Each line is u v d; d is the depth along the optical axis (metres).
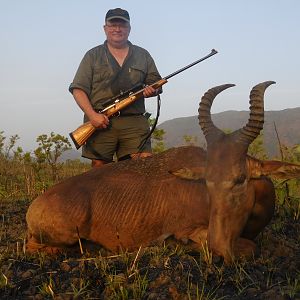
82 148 3.48
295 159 3.59
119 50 3.42
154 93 3.40
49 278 2.11
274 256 2.36
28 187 4.42
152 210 2.62
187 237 2.47
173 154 2.76
